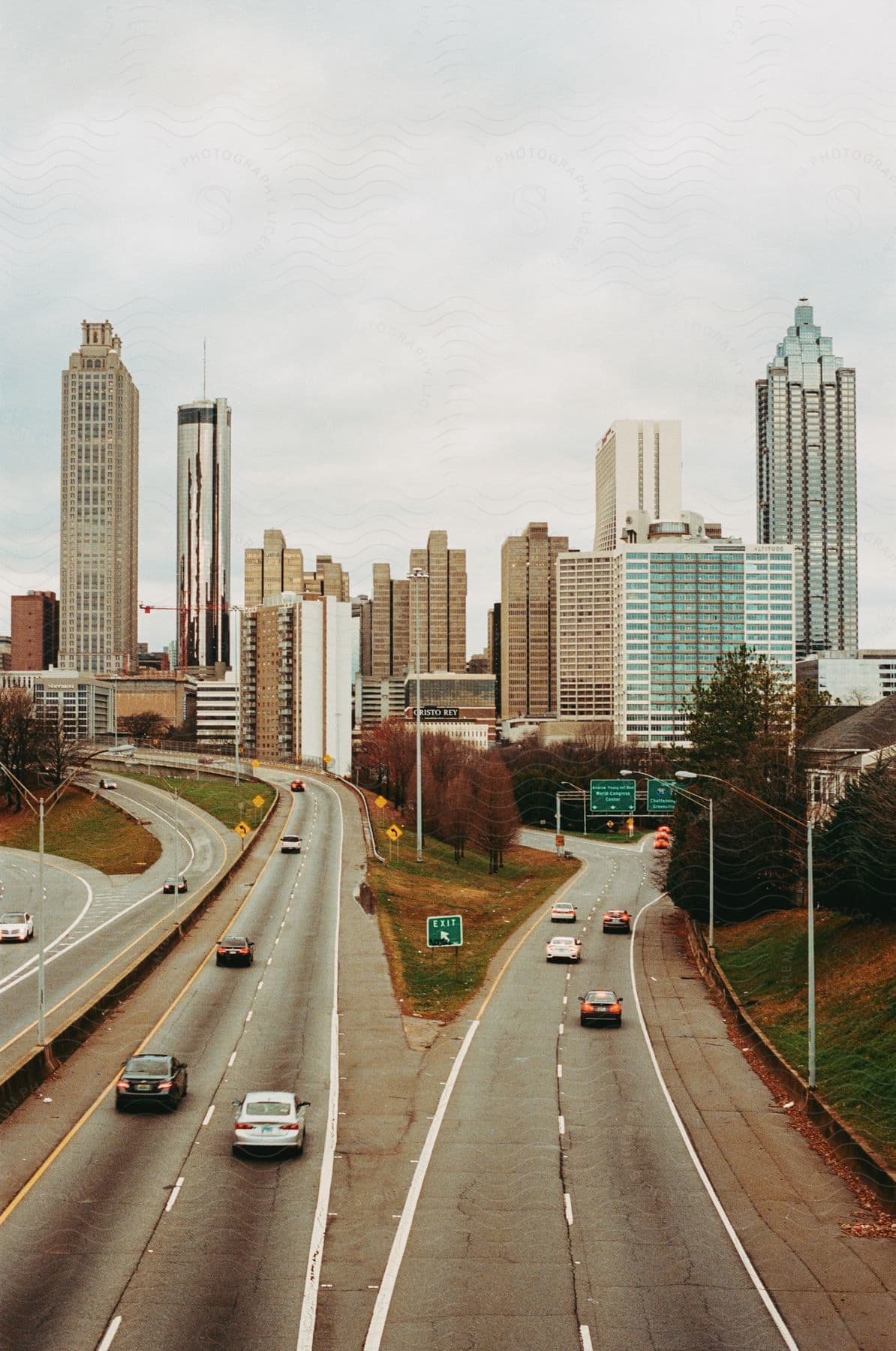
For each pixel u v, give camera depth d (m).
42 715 178.00
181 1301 23.86
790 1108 40.28
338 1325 23.03
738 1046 49.84
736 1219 29.48
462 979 62.91
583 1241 27.72
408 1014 53.47
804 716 96.75
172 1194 30.05
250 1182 31.19
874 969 54.03
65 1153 33.16
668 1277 25.75
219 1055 44.81
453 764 148.00
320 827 131.25
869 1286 25.45
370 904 84.00
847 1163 34.12
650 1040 50.56
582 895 105.62
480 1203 30.14
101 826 134.38
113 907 86.75
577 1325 23.28
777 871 79.69
